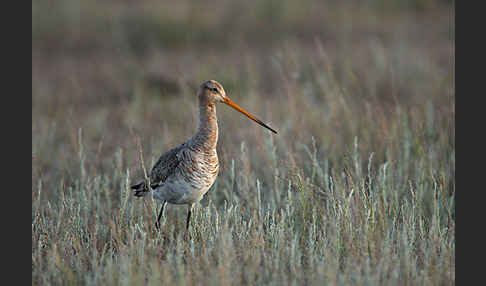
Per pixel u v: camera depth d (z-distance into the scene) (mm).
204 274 12867
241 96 27625
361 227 14164
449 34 39969
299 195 16375
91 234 14992
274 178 17828
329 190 16516
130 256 13500
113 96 31469
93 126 25750
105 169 20562
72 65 37406
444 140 19234
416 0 47938
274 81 31406
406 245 13281
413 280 12375
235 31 42000
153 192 16047
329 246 13781
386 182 17438
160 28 41469
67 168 19688
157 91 31109
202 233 14930
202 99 15539
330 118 22109
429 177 17531
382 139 19625
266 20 43875
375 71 29766
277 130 22469
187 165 15195
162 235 15266
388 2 48188
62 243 14445
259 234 14227
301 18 44312
